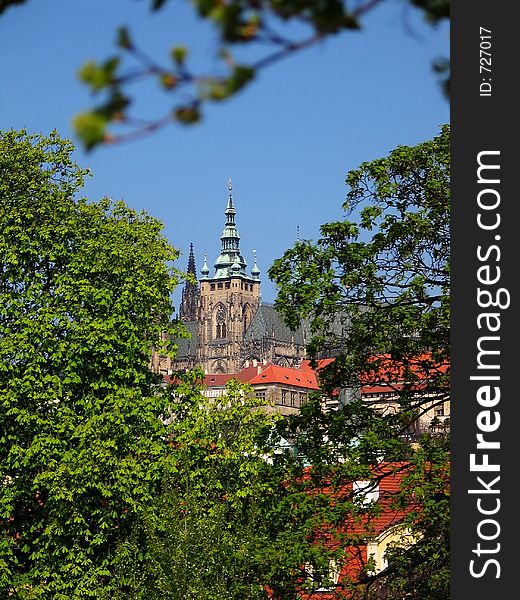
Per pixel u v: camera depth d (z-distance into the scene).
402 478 39.47
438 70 5.52
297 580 39.56
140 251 65.88
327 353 52.03
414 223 41.97
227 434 65.38
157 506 54.28
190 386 68.69
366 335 42.41
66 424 59.19
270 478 43.44
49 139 66.31
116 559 56.34
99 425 59.38
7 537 58.91
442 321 40.41
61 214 64.19
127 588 57.62
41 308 61.25
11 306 61.34
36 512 60.59
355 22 4.36
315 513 39.62
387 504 40.00
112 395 61.28
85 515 60.28
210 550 49.84
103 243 64.19
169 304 66.31
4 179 64.31
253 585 41.50
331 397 43.97
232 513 59.25
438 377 41.75
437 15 4.58
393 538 50.69
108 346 61.28
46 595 58.56
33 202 64.38
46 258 63.31
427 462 38.72
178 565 49.62
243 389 66.12
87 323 61.44
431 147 43.34
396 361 42.53
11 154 64.62
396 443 39.69
